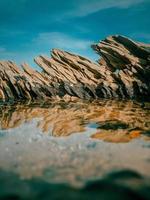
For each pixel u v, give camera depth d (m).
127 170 9.12
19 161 10.27
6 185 8.27
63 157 10.69
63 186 8.10
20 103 32.66
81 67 47.53
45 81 43.00
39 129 16.25
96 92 42.28
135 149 11.69
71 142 13.09
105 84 42.19
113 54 49.75
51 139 13.74
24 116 21.23
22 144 12.77
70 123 17.97
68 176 8.80
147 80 41.69
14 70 46.50
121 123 17.78
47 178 8.70
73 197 7.45
